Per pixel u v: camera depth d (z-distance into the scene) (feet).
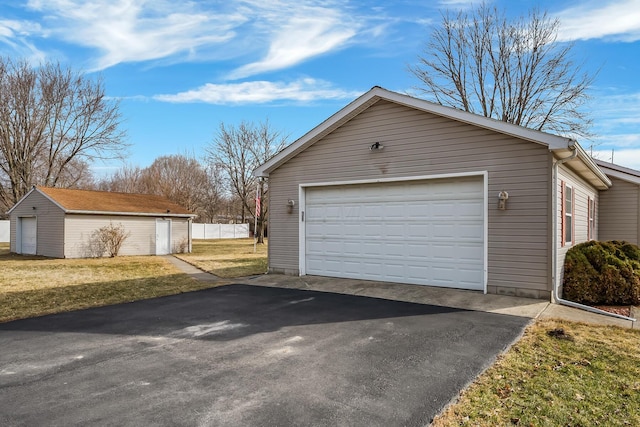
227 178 100.12
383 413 9.74
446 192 26.40
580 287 23.15
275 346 15.16
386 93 27.76
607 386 11.25
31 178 84.89
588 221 36.45
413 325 17.94
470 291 24.90
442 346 14.92
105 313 21.09
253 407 10.09
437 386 11.32
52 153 85.97
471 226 25.40
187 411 9.89
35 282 32.45
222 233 113.80
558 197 24.06
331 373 12.37
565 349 14.43
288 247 33.83
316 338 16.16
